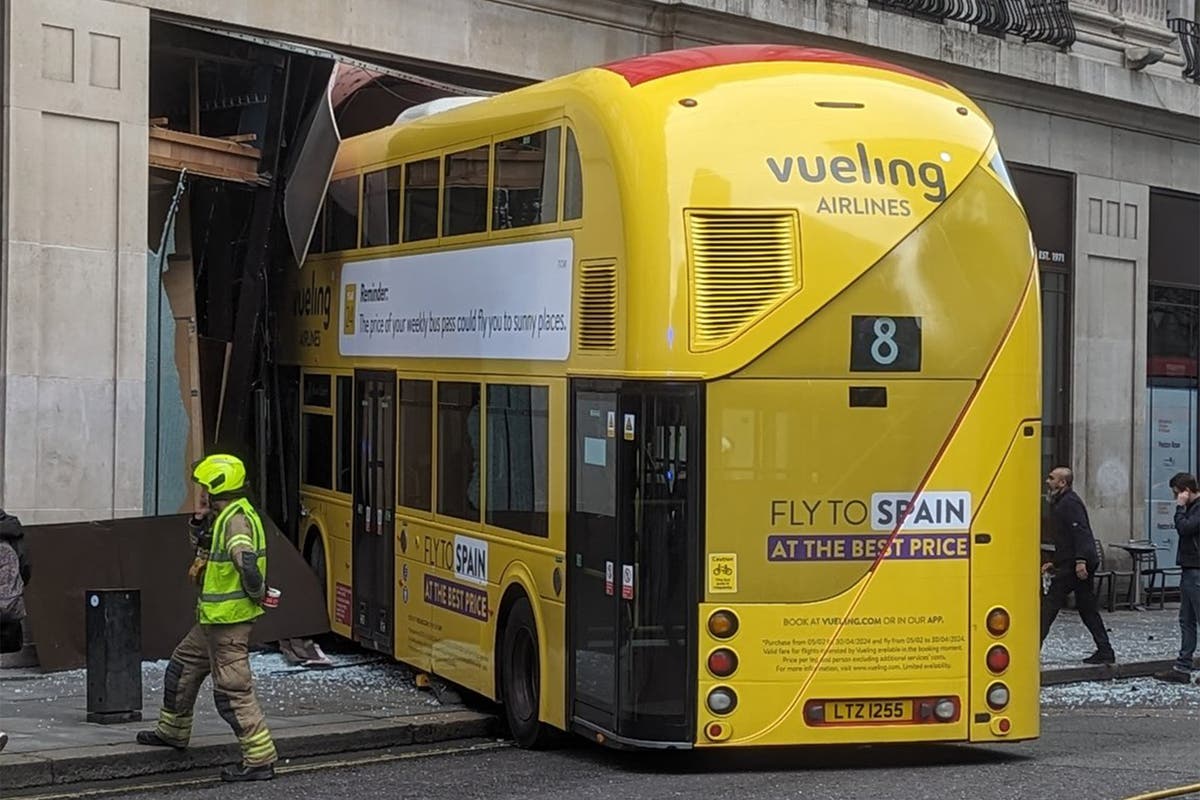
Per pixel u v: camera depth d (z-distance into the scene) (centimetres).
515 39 1923
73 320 1575
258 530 1105
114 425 1600
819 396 1073
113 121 1596
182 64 1792
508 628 1246
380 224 1523
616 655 1073
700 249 1059
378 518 1512
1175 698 1664
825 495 1073
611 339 1086
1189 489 1800
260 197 1727
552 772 1129
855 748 1228
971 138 1121
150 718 1252
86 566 1491
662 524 1060
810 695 1072
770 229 1063
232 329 1791
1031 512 1118
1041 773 1116
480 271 1301
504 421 1255
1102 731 1392
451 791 1060
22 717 1252
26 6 1542
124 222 1605
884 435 1082
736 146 1073
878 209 1081
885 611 1081
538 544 1194
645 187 1062
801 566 1072
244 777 1100
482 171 1307
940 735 1091
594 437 1109
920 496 1088
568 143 1159
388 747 1245
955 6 2366
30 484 1546
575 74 1183
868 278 1075
